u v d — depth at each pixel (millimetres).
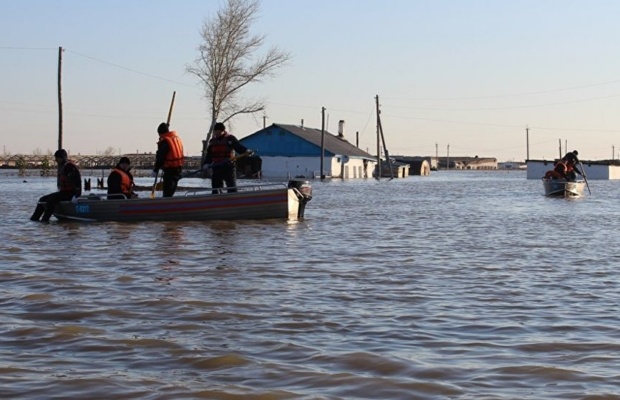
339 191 42750
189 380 5844
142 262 11945
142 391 5562
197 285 9867
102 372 6020
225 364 6273
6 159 100875
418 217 22641
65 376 5902
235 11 61500
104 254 12906
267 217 19375
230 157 19406
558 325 7746
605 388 5684
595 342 7055
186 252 13234
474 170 187000
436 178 88562
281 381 5848
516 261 12594
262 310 8336
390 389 5672
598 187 52562
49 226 17969
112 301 8734
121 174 19562
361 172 84250
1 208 24750
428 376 5984
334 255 13102
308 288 9758
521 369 6176
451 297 9250
